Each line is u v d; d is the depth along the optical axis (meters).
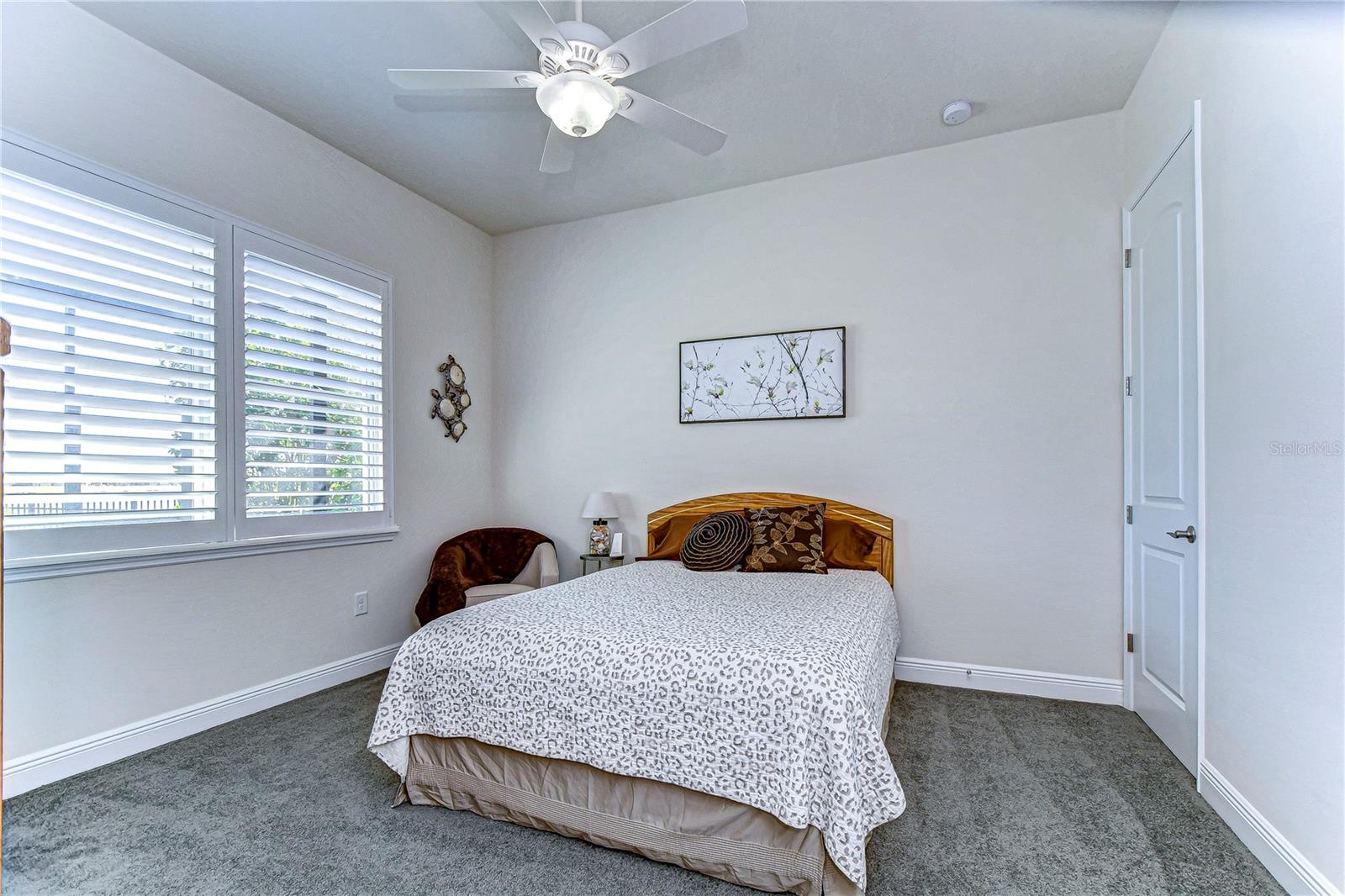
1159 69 2.45
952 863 1.69
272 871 1.67
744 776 1.56
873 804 1.48
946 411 3.23
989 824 1.88
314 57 2.53
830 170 3.50
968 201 3.21
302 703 2.93
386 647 3.51
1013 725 2.64
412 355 3.73
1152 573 2.57
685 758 1.62
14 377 2.09
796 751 1.51
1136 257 2.75
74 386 2.23
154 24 2.34
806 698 1.53
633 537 3.96
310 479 3.08
